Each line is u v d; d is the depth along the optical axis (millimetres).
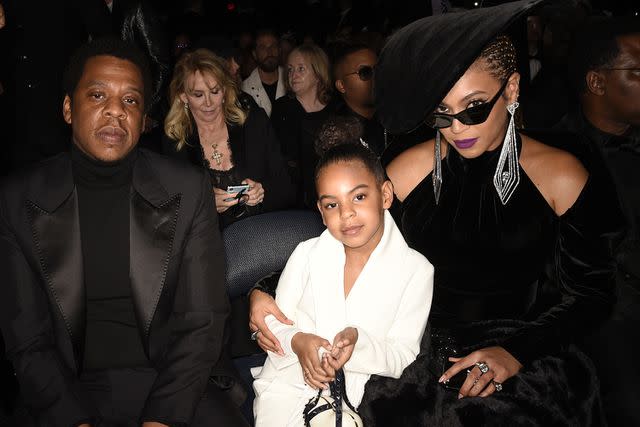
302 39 8992
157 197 2178
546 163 2049
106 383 2203
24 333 2141
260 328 2135
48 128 4562
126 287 2207
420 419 1971
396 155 2234
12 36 4418
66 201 2127
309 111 5070
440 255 2150
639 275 2531
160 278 2162
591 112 2668
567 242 2092
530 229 2061
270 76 6488
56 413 2070
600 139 2658
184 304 2250
